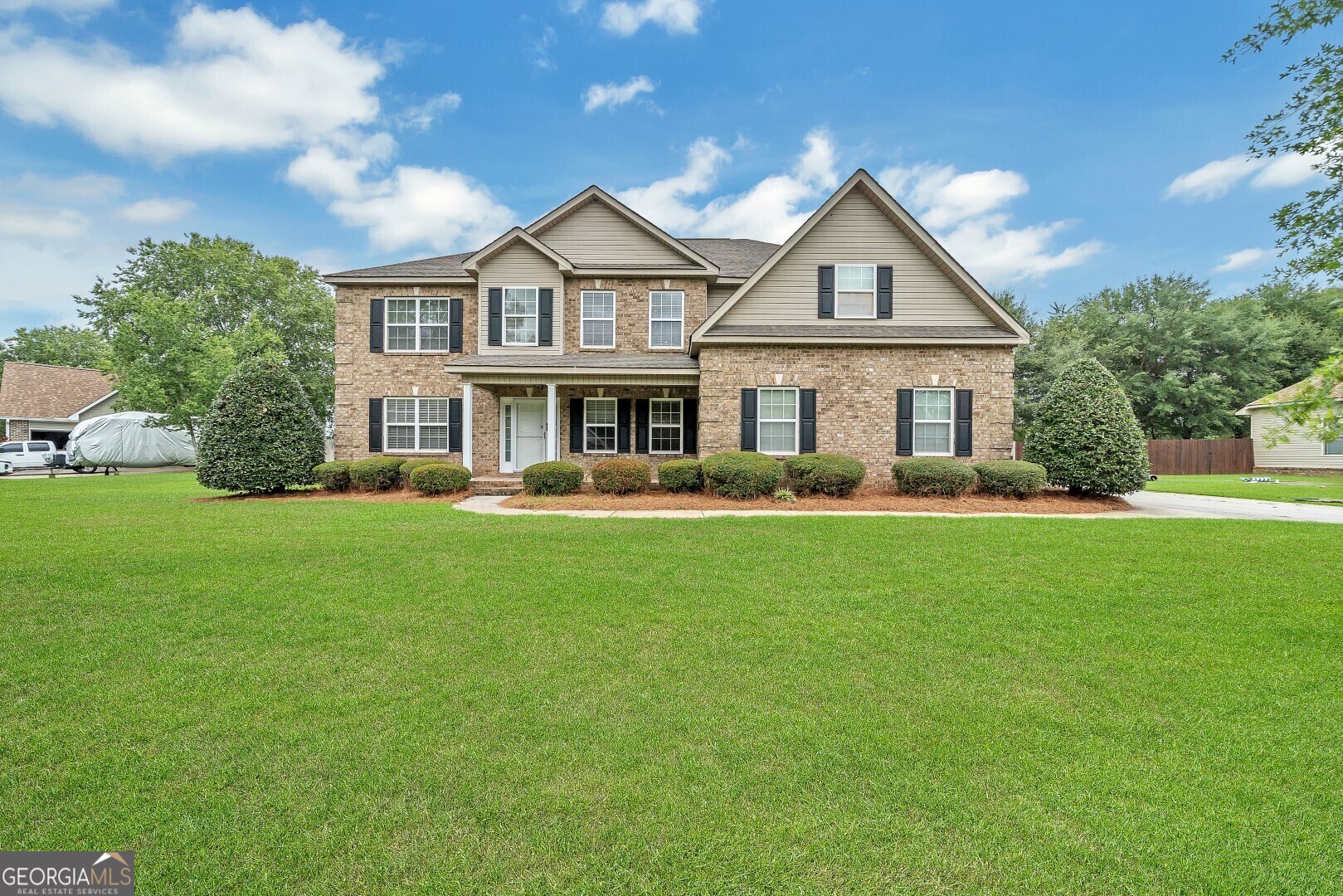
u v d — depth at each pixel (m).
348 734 3.44
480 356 16.42
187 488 17.28
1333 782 3.02
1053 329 37.00
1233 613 5.59
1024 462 13.43
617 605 5.77
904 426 14.68
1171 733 3.50
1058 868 2.41
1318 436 4.09
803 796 2.86
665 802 2.81
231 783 2.96
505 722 3.59
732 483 13.06
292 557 7.52
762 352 14.77
